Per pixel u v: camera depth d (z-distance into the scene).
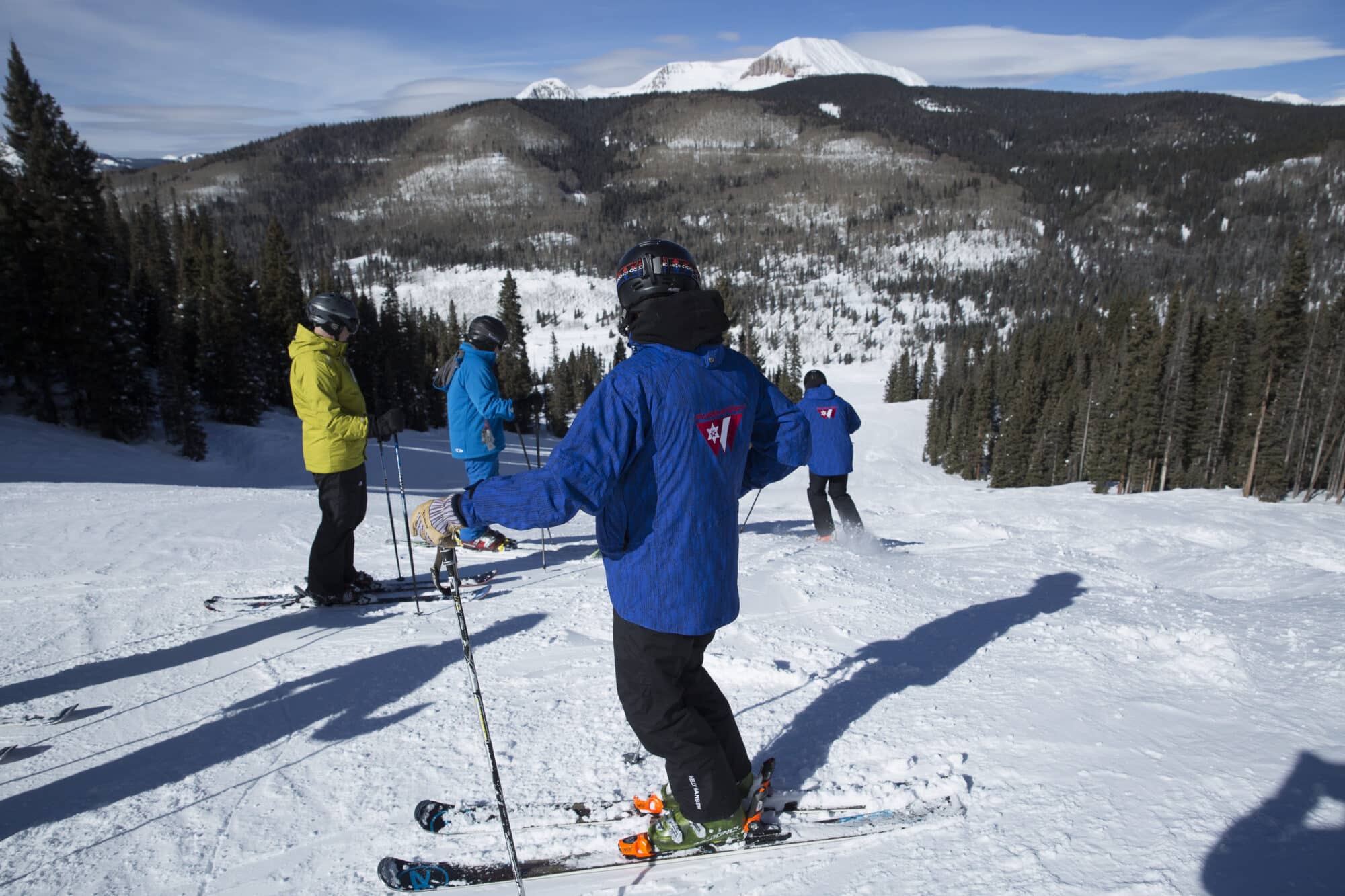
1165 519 11.16
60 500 8.43
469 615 4.30
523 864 2.13
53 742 2.94
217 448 31.14
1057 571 5.12
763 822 2.20
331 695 3.29
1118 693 2.87
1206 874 1.77
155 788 2.62
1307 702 2.69
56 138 29.50
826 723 2.79
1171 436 44.69
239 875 2.16
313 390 4.23
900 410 88.19
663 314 1.84
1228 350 44.75
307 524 7.29
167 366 29.91
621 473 1.83
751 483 2.29
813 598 4.34
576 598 4.58
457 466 28.45
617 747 2.74
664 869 2.07
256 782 2.63
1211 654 3.20
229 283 39.19
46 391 28.05
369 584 4.86
